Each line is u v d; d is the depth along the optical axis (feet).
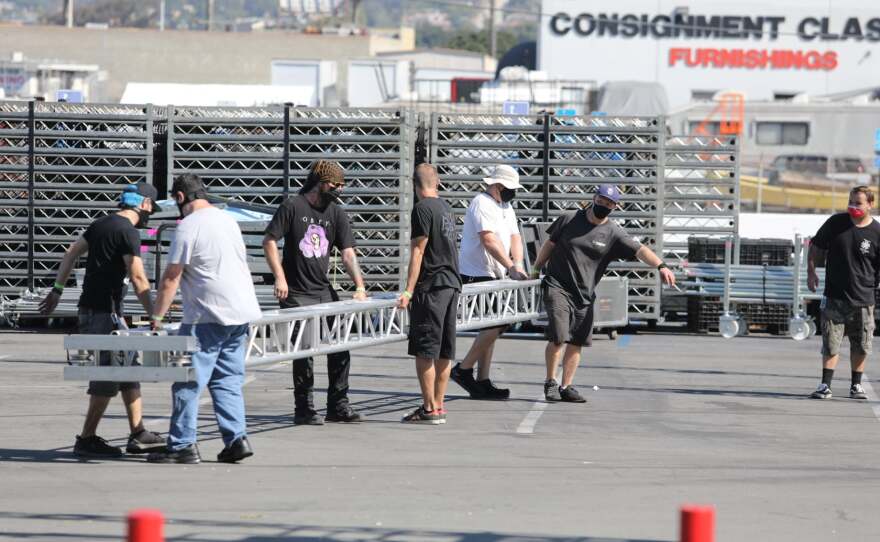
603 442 79.15
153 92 237.86
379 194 145.89
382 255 146.30
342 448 76.13
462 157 150.10
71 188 146.51
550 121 149.69
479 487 65.36
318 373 111.96
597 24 367.45
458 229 149.48
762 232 191.11
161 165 150.92
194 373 69.72
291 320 75.82
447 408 92.02
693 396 99.96
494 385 103.81
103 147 148.77
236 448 70.95
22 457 72.69
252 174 146.92
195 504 61.11
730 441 80.18
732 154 153.79
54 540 54.24
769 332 151.53
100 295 71.67
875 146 286.46
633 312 150.10
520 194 149.59
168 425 83.76
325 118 146.61
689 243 152.87
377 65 380.99
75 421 84.99
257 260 136.05
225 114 149.48
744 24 367.66
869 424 87.76
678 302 155.74
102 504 61.11
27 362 116.57
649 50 368.27
